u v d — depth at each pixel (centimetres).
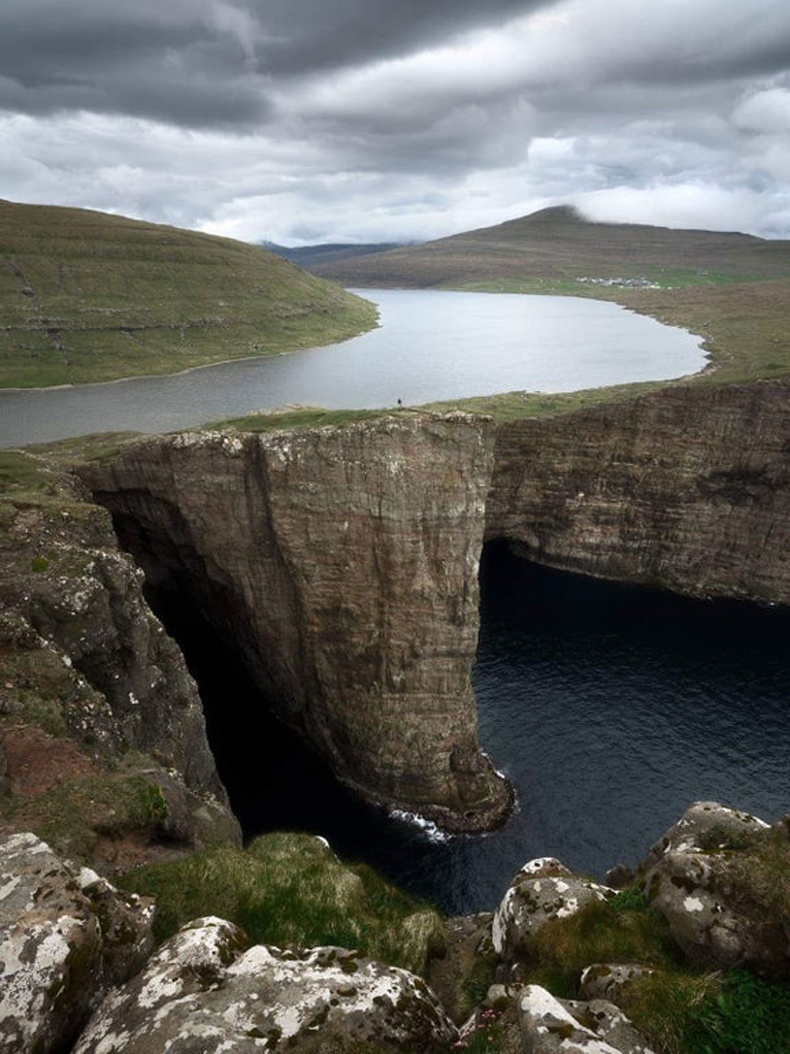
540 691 7400
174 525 6700
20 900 1380
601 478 10550
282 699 6788
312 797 5938
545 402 12362
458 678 5853
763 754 6384
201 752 4406
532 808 5791
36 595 3647
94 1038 1230
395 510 5588
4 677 3064
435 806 5778
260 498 6119
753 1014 1335
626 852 5328
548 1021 1235
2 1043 1150
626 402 10350
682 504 10169
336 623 5997
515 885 2088
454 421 5597
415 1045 1321
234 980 1358
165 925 1827
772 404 9512
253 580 6378
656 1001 1370
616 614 9356
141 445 6488
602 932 1684
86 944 1322
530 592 10081
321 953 1503
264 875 2148
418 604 5738
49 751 2720
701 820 2064
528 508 10994
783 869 1584
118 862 2233
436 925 2144
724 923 1533
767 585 9794
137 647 4025
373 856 5312
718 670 7850
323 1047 1230
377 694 5950
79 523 4625
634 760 6325
